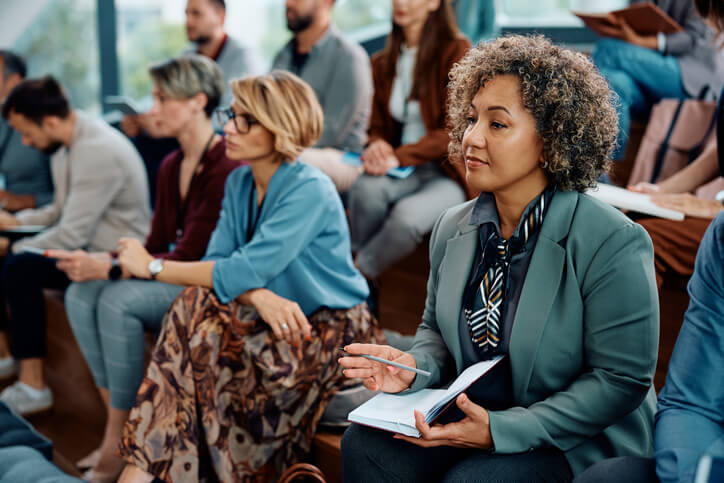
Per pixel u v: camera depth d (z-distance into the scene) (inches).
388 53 104.7
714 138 89.4
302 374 65.6
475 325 48.6
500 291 47.5
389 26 157.6
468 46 97.2
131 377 84.5
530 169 45.4
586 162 45.4
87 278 85.0
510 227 48.4
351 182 102.2
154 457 65.1
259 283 67.0
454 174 97.6
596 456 46.2
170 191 90.0
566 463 45.9
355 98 112.0
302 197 67.7
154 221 92.8
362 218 98.3
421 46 98.6
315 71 114.1
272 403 65.2
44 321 108.6
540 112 43.9
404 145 100.0
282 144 67.3
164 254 86.4
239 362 65.9
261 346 65.3
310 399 66.5
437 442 44.4
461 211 51.7
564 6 137.3
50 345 120.3
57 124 104.8
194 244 85.2
